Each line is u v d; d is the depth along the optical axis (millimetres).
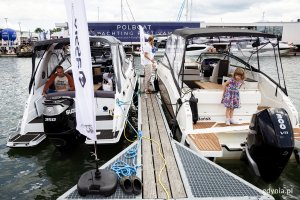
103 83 5930
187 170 3469
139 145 4250
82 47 2721
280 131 3348
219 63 6125
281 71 4938
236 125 4688
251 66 6020
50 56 6145
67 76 5699
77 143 4992
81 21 2641
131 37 24547
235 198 2914
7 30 34781
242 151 4047
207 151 3771
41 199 3787
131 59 9945
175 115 5016
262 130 3461
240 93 4863
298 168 4254
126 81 6309
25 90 11648
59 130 4270
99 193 2943
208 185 3150
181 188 3121
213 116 4949
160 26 24344
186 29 5746
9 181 4195
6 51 33375
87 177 3139
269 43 5055
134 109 6809
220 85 5863
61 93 5160
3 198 3795
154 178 3340
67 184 4129
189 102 4590
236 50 6164
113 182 3033
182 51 5047
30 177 4305
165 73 6840
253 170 3762
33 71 5219
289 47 27625
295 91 11016
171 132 4754
